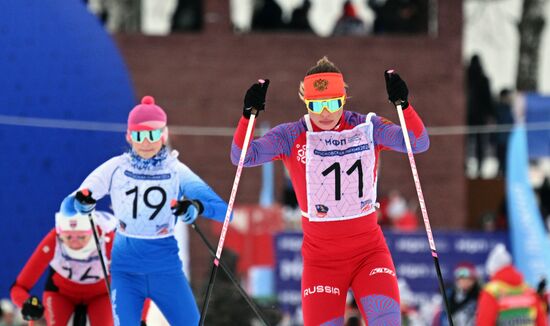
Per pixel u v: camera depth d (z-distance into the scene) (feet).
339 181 69.05
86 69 119.14
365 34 162.40
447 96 161.38
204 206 73.61
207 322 107.45
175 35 160.66
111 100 119.75
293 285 132.16
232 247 137.39
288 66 160.66
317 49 160.97
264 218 137.49
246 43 161.07
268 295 133.90
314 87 68.49
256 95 68.69
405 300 132.57
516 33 239.91
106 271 76.69
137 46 160.45
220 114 160.86
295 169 70.08
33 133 116.06
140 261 74.90
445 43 161.27
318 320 68.39
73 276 81.46
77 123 117.39
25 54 116.88
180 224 103.65
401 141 69.77
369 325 67.15
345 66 160.97
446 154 161.27
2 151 115.55
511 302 104.99
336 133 69.51
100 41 120.78
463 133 160.66
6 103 115.75
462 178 161.07
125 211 74.79
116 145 119.03
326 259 69.56
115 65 121.49
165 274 75.66
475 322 116.67
